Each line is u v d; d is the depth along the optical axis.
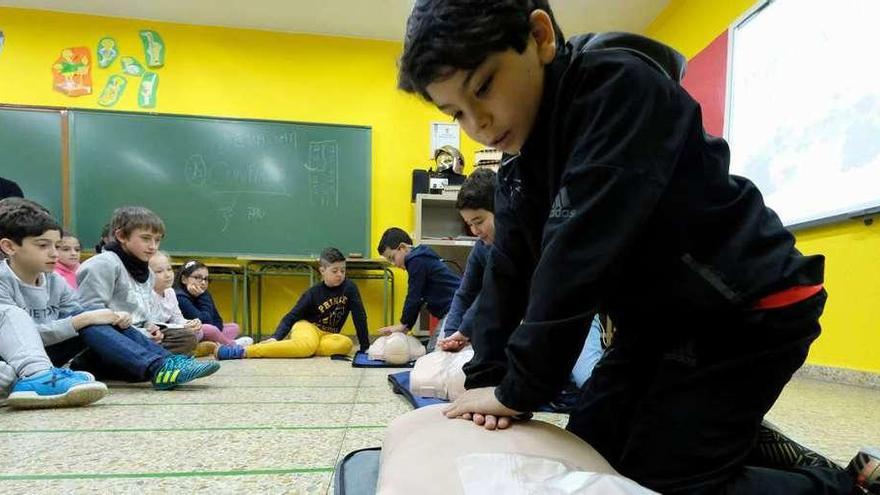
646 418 0.54
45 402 1.08
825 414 1.18
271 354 2.25
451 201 3.27
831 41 1.75
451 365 1.21
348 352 2.40
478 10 0.47
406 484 0.42
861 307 1.65
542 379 0.49
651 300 0.55
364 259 3.27
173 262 3.22
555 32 0.54
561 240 0.47
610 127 0.48
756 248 0.51
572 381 1.21
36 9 3.12
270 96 3.38
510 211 0.66
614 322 0.65
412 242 3.27
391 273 3.39
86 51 3.17
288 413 1.06
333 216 3.41
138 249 1.69
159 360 1.35
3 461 0.73
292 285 3.35
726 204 0.52
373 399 1.23
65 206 3.11
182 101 3.28
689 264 0.51
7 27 3.10
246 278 3.17
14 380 1.11
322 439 0.86
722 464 0.50
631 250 0.53
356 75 3.48
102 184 3.15
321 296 2.60
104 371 1.50
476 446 0.47
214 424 0.96
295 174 3.38
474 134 0.55
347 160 3.44
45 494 0.61
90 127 3.14
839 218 1.69
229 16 3.20
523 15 0.50
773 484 0.49
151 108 3.24
